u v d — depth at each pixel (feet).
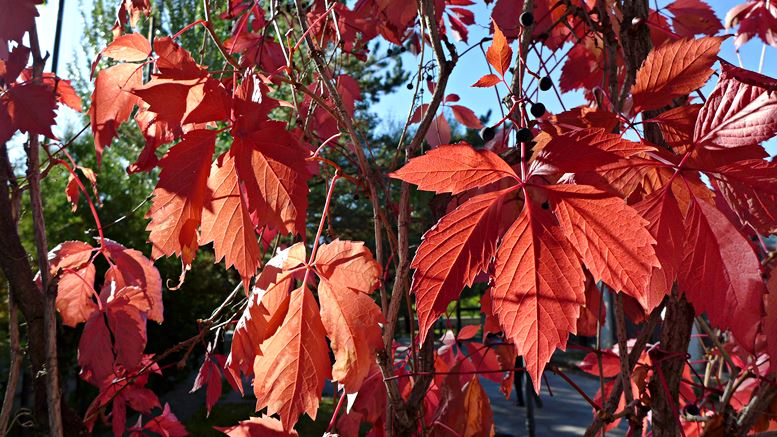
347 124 1.39
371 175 1.37
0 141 1.43
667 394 1.25
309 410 1.06
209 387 1.83
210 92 1.07
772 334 0.81
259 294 1.08
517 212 1.23
